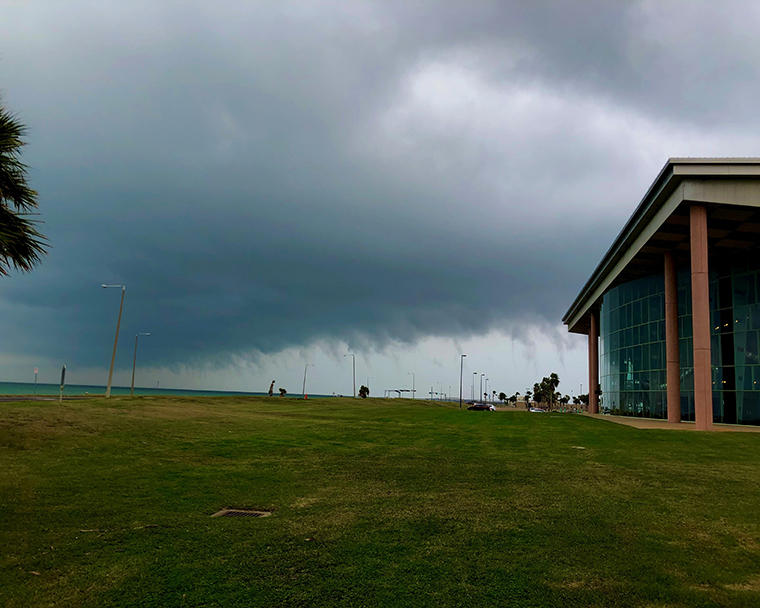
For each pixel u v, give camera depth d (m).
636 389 45.94
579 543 7.42
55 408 22.64
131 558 6.75
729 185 29.11
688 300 40.09
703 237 29.83
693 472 13.30
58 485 10.85
